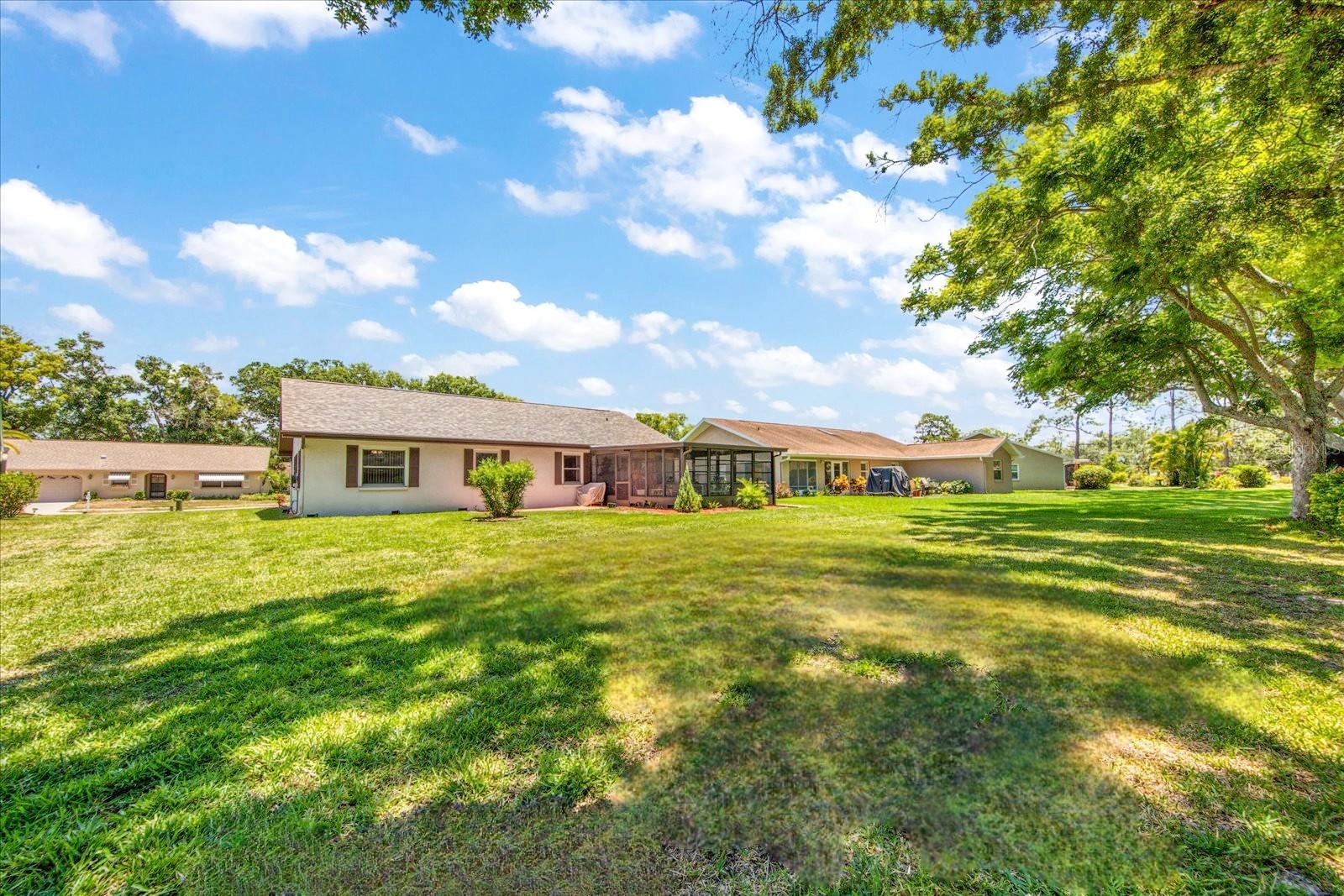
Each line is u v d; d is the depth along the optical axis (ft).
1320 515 28.76
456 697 9.97
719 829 6.30
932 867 5.63
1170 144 20.34
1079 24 15.89
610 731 8.68
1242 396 39.96
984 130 19.40
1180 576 19.24
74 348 132.16
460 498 55.93
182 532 35.73
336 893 5.43
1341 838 5.91
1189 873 5.48
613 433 70.13
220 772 7.57
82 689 10.46
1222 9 14.46
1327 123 16.42
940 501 65.72
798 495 82.64
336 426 49.83
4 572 22.02
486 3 14.11
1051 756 7.75
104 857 5.93
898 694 9.93
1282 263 29.27
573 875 5.62
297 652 12.37
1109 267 29.86
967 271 31.12
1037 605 15.89
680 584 19.13
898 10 16.70
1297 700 9.43
